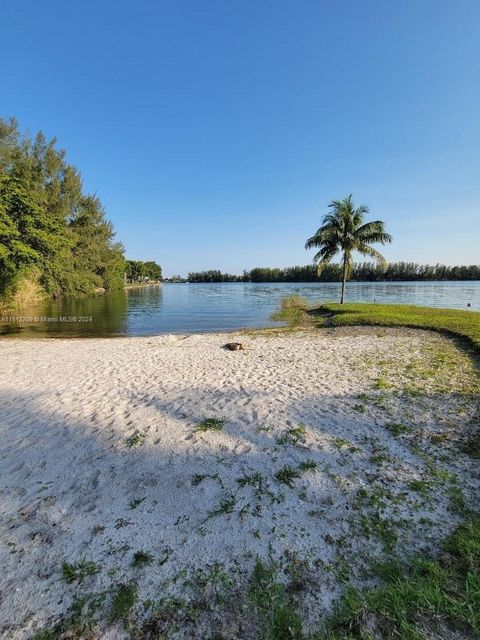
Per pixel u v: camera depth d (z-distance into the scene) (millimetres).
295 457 3805
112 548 2613
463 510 2832
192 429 4602
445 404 5047
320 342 10656
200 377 7051
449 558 2350
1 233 13422
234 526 2797
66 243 17891
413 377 6418
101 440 4395
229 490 3277
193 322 19391
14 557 2561
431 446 3883
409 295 37281
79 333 15852
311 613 2045
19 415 5324
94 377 7312
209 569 2393
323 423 4605
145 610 2113
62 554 2574
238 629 1975
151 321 20078
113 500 3199
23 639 1970
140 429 4668
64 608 2154
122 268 56875
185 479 3488
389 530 2660
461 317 14469
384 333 11727
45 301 32656
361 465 3586
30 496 3295
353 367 7340
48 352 10352
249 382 6574
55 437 4523
